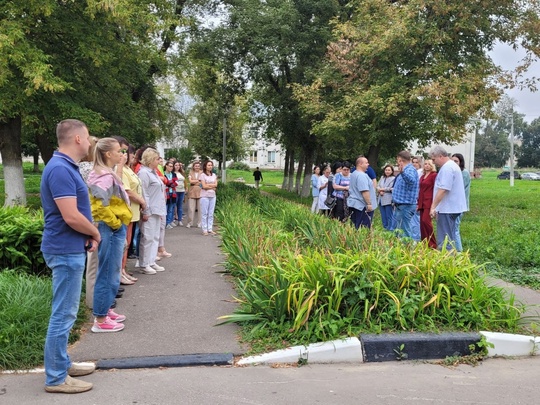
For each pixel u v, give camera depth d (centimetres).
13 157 1534
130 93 1958
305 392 387
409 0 1762
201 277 734
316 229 838
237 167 7900
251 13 2211
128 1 1473
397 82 1777
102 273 491
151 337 488
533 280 712
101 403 367
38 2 1305
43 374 417
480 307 503
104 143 501
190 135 4025
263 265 608
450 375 423
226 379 409
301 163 3231
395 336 462
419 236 1003
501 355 464
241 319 505
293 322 485
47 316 479
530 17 1792
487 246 931
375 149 2106
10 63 1275
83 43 1428
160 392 385
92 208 482
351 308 496
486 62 1848
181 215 1422
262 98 2688
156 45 2019
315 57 2258
